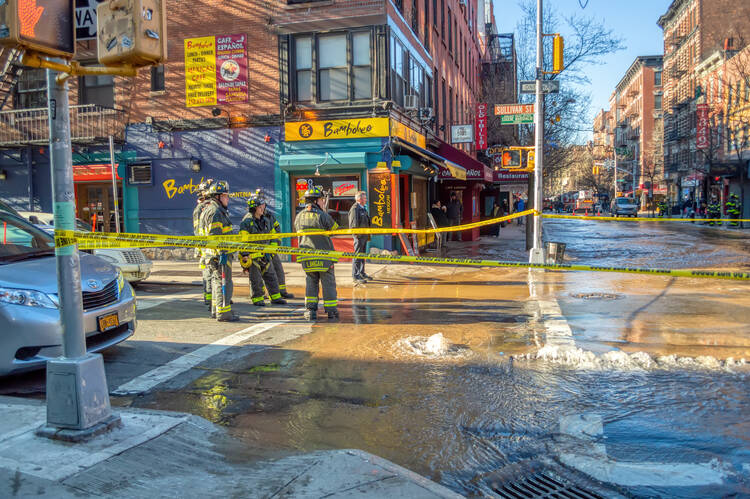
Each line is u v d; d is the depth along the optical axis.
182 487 3.39
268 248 6.37
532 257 15.03
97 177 17.83
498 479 3.74
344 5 15.85
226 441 4.21
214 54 16.89
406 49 18.03
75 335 4.02
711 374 5.70
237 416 4.86
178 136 17.34
